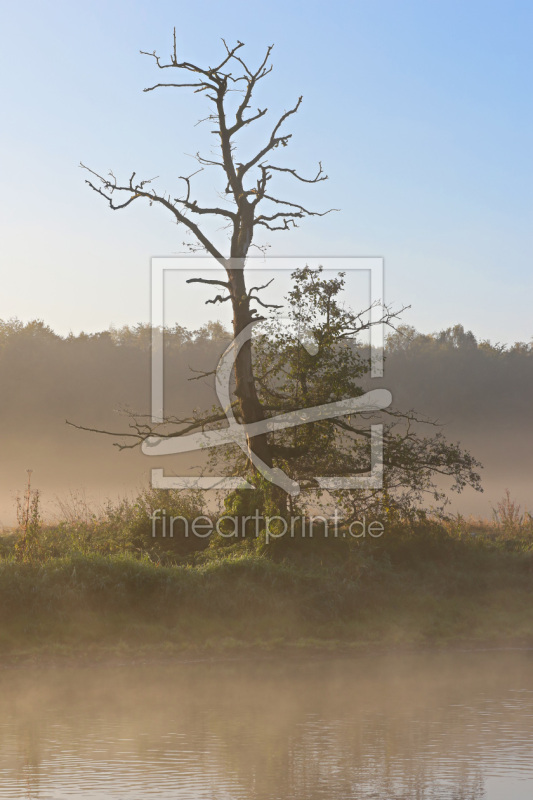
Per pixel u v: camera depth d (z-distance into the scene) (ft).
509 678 47.44
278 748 33.24
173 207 75.72
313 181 77.10
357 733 35.55
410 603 63.52
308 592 60.90
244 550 68.74
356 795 27.89
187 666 50.21
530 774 30.17
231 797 27.71
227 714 38.78
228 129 75.82
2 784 28.99
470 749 33.17
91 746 33.63
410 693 43.29
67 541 71.82
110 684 45.39
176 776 29.76
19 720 37.76
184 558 70.08
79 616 54.70
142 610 56.49
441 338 450.30
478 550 76.07
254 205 76.59
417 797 27.53
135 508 81.56
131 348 370.53
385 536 74.23
